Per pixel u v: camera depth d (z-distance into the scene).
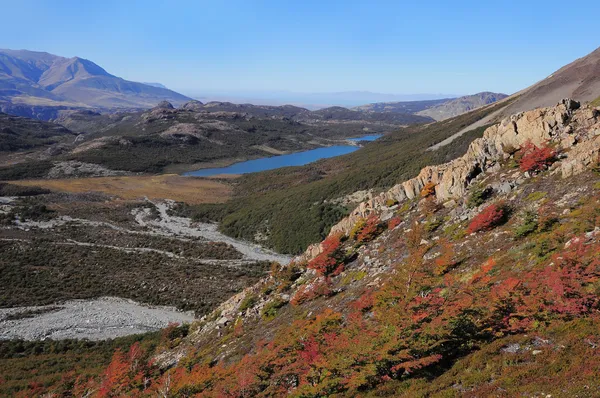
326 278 33.75
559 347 13.37
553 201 25.94
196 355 33.50
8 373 39.56
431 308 18.08
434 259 28.12
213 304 64.38
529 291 17.00
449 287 21.91
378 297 22.20
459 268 25.11
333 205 113.06
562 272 16.70
